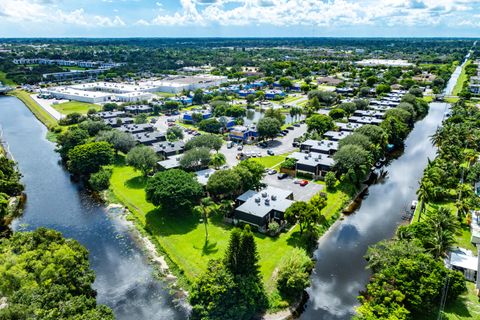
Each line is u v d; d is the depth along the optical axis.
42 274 61.28
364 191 120.88
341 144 133.50
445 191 107.69
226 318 61.44
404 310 57.78
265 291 68.75
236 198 104.00
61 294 58.84
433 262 65.62
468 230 90.00
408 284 61.59
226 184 99.19
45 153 162.25
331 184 115.25
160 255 84.94
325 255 84.56
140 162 123.62
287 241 87.31
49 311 53.94
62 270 63.22
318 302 70.06
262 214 91.38
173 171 104.06
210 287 62.56
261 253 82.31
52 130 193.75
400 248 70.31
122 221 101.00
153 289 74.12
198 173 119.69
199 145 140.12
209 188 100.38
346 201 109.25
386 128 155.38
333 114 195.62
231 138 173.00
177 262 80.81
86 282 65.69
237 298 63.44
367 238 91.56
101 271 79.94
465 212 96.31
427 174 108.44
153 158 125.44
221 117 194.62
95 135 163.00
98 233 95.25
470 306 65.50
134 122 194.00
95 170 129.50
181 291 73.19
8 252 66.12
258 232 91.12
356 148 120.56
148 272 79.31
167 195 94.31
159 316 67.19
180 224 96.12
